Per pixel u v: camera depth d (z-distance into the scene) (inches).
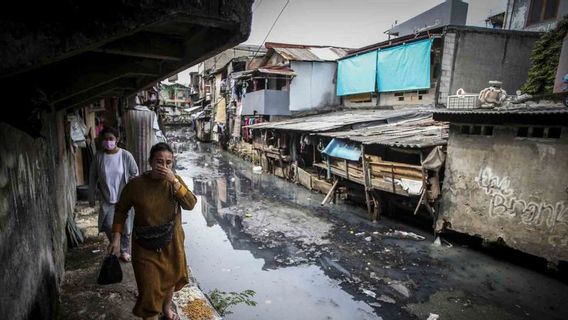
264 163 860.0
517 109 307.9
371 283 290.8
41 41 58.6
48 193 165.3
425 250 360.2
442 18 850.1
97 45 64.9
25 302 109.7
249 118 1044.5
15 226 105.1
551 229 290.4
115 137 191.8
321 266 322.3
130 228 204.5
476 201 345.7
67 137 276.8
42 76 127.5
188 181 718.5
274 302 258.7
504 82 603.2
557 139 283.3
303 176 674.2
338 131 583.8
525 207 307.1
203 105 1808.6
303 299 264.2
